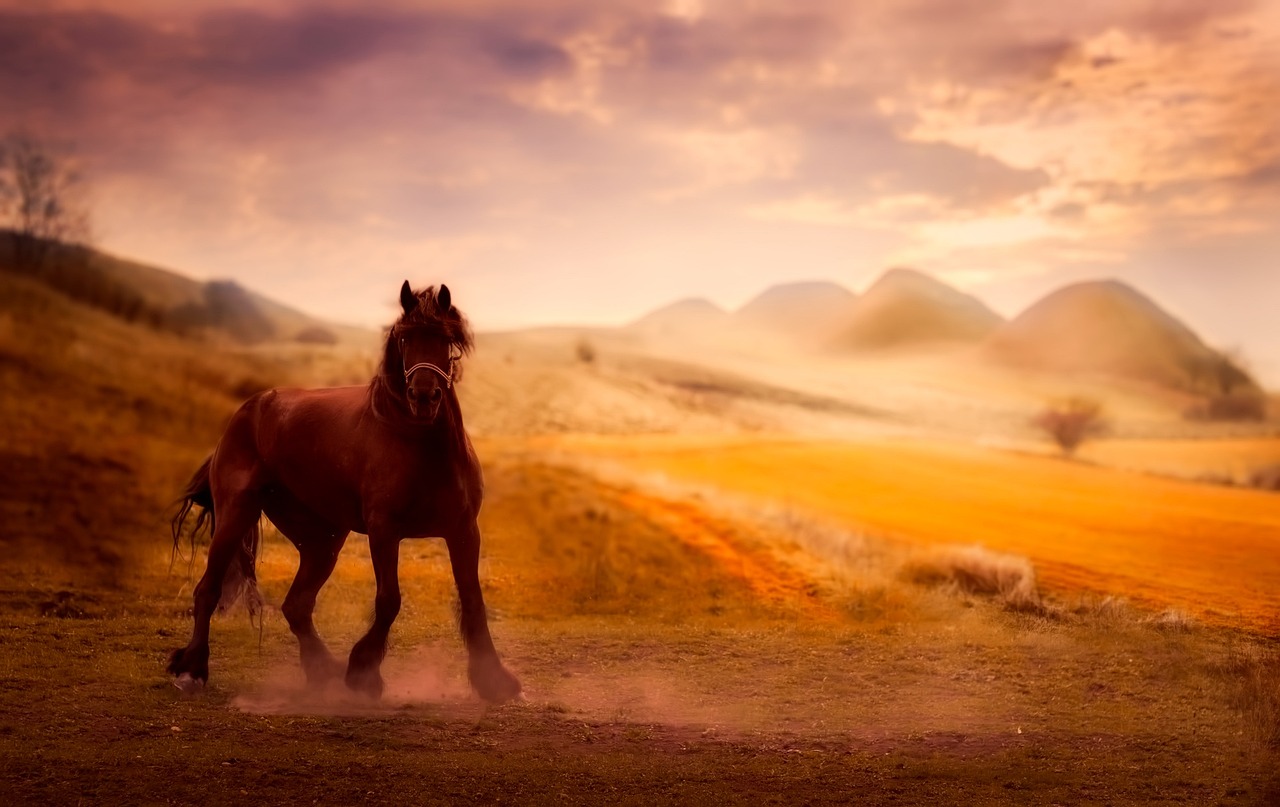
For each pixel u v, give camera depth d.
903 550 18.67
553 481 29.52
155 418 31.80
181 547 16.44
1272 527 25.33
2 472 20.42
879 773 6.32
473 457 8.18
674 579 15.92
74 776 5.62
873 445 62.06
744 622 13.04
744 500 27.47
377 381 7.91
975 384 188.25
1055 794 5.98
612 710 7.98
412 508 7.84
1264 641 11.66
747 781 6.08
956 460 52.09
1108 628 12.34
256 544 8.98
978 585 15.41
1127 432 96.88
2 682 7.77
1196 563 18.11
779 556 17.78
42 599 12.05
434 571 15.37
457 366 7.93
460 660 9.99
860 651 10.79
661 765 6.35
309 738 6.60
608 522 21.14
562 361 124.81
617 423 82.44
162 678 8.28
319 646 8.63
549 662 10.01
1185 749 7.08
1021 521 27.00
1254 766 6.65
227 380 48.66
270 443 8.70
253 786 5.60
